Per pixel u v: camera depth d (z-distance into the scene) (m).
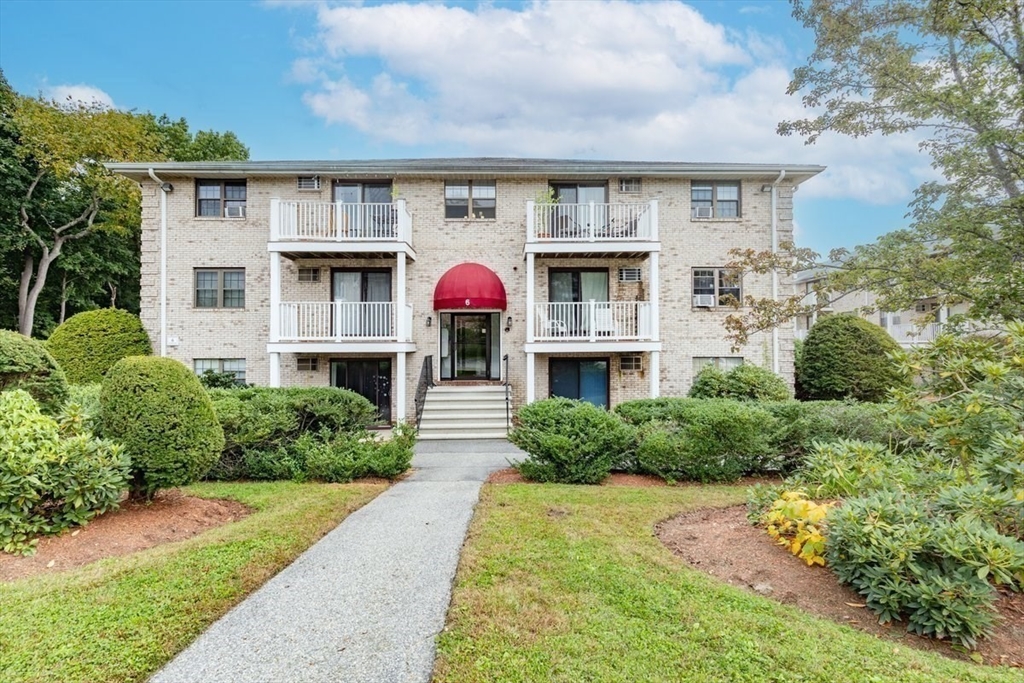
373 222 18.12
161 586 4.84
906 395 6.20
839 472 6.00
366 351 17.00
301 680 3.54
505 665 3.57
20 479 5.84
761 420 9.55
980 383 5.71
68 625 4.11
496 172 18.14
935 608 4.10
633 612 4.33
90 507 6.51
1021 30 9.16
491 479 9.90
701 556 5.82
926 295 10.33
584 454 9.34
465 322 19.44
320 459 9.66
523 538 6.17
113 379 7.15
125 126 26.17
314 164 17.91
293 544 6.04
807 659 3.61
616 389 18.38
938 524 4.49
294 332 17.09
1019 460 4.94
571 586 4.84
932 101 9.70
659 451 9.45
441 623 4.32
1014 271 9.02
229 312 18.14
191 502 7.82
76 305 33.09
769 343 18.42
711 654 3.69
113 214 28.81
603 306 17.83
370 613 4.50
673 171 18.11
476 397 17.39
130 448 7.00
